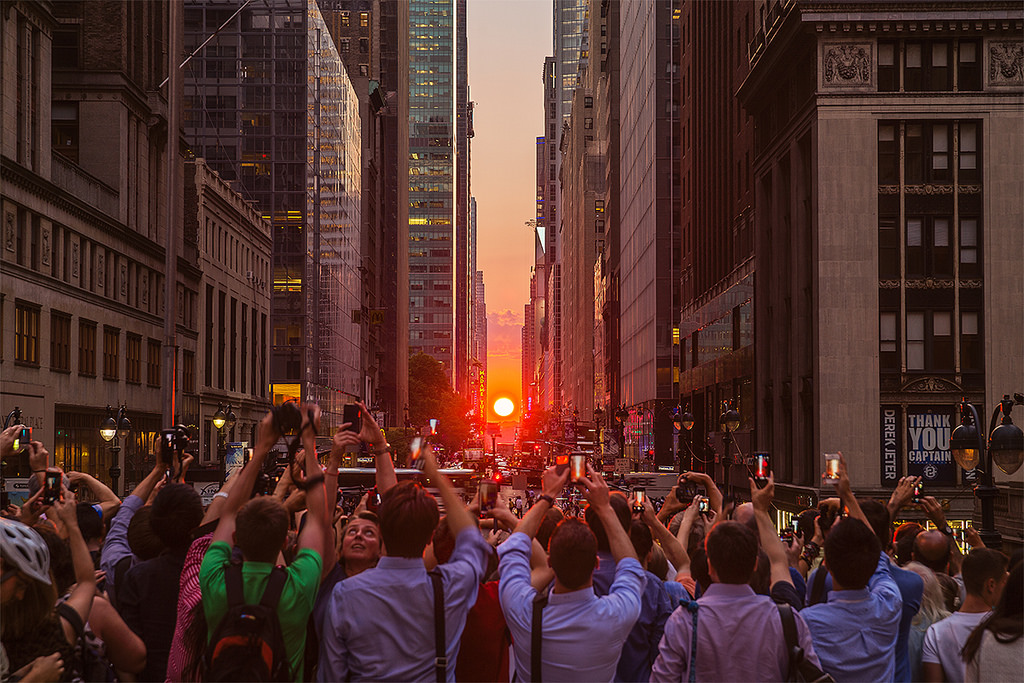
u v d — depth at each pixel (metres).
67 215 44.66
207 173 69.31
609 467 60.03
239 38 91.31
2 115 38.72
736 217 66.50
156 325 58.03
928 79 46.78
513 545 5.64
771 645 5.41
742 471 61.44
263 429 5.40
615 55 150.75
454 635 5.35
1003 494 26.08
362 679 5.17
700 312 79.25
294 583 5.03
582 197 197.88
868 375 45.91
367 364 130.88
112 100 53.41
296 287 90.00
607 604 5.36
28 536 4.99
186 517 6.14
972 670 5.39
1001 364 45.38
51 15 43.44
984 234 45.94
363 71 166.62
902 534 8.62
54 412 42.22
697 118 81.94
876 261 46.31
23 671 4.79
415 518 5.23
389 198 167.25
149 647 6.03
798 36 48.19
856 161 46.66
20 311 39.56
